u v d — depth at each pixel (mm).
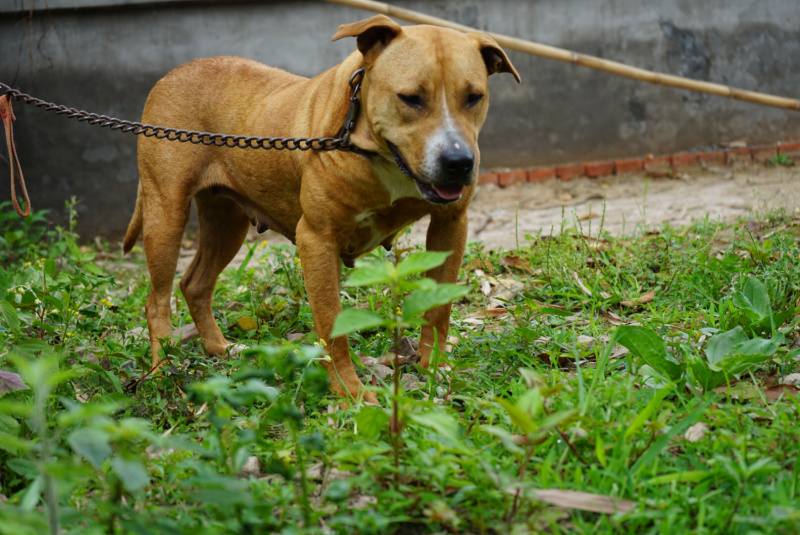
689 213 6598
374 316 2105
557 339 3479
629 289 4344
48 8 7652
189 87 3951
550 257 4660
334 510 2297
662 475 2373
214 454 2121
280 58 8102
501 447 2570
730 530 2072
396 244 4887
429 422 2197
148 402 3111
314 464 2621
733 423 2582
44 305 3658
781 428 2459
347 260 3691
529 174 8703
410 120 3033
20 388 2561
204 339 4121
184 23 7934
